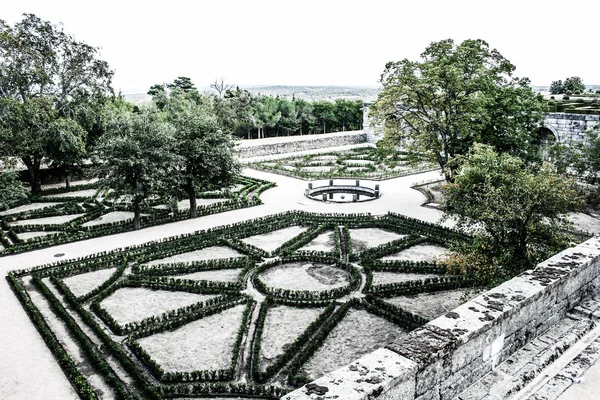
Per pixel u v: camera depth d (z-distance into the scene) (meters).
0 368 14.88
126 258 24.41
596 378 8.12
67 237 28.50
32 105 36.81
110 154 28.67
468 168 18.94
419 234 27.94
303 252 25.19
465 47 31.75
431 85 31.52
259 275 22.66
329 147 70.62
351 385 6.34
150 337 17.00
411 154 36.03
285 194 39.84
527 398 7.64
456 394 7.68
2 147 34.47
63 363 14.95
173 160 29.69
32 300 20.06
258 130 87.19
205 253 25.89
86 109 43.25
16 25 39.41
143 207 34.72
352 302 19.23
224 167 32.44
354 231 29.58
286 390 13.51
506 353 8.70
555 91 86.06
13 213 34.62
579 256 10.89
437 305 19.05
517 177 16.42
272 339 16.73
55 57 41.12
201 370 14.87
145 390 13.62
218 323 18.02
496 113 32.34
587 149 32.44
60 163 40.47
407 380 6.72
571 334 9.48
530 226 15.66
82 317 18.27
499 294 9.09
